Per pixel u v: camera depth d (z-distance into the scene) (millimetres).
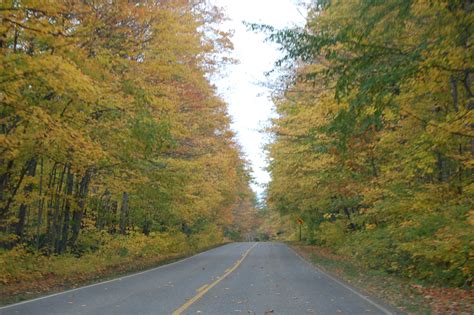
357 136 16047
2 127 13758
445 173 15516
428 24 10914
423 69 9609
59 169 21422
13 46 12883
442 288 12180
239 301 10570
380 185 17312
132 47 15148
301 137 21375
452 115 10625
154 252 28453
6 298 11117
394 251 15742
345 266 20469
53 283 14383
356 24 12727
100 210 28219
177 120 20281
